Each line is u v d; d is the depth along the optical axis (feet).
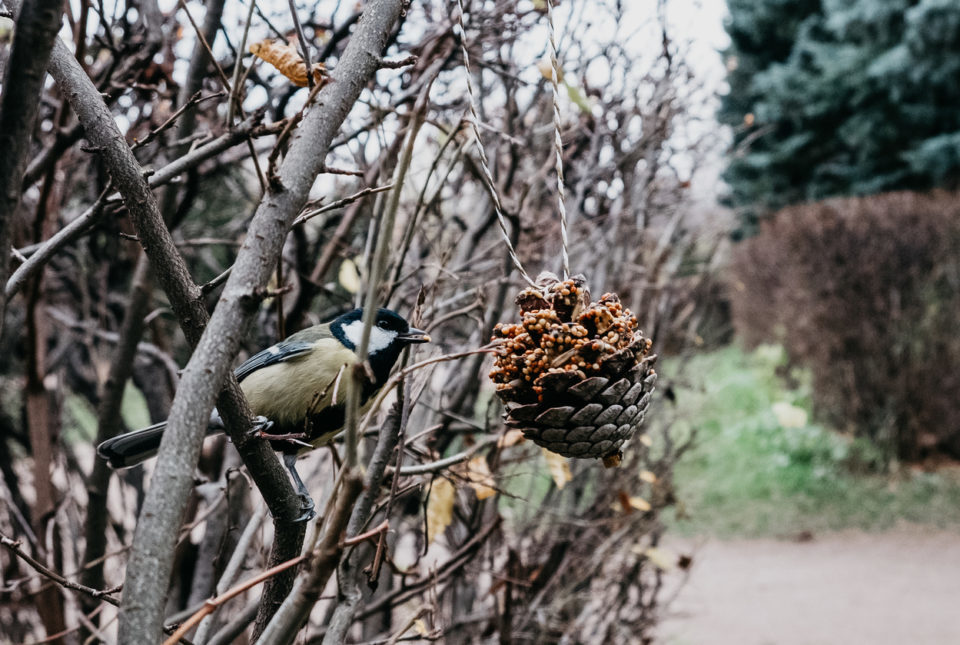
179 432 3.84
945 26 52.95
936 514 29.58
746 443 34.12
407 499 10.88
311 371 7.56
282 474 5.03
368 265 8.14
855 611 22.24
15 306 14.88
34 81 3.35
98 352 14.10
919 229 32.53
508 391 4.87
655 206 14.30
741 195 61.98
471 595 11.21
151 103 10.78
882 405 33.53
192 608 9.49
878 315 33.06
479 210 11.68
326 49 9.02
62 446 12.88
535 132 12.14
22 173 3.43
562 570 10.91
